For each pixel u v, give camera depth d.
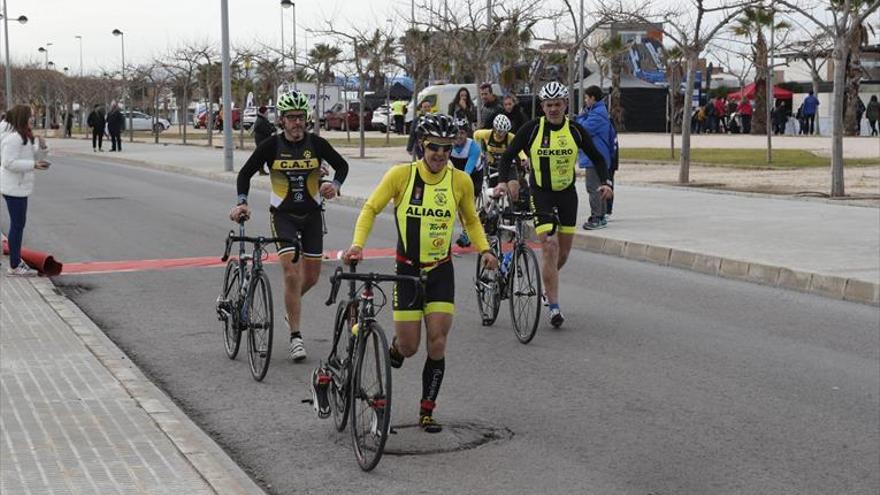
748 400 7.27
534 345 9.02
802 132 51.97
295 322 8.48
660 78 58.53
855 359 8.46
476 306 10.79
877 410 7.02
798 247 13.50
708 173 27.06
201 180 29.11
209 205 21.61
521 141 9.66
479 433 6.54
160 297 11.31
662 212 17.91
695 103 59.09
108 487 5.27
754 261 12.32
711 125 57.31
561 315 9.62
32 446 5.94
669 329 9.62
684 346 8.94
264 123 25.52
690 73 23.39
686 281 12.24
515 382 7.79
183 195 24.08
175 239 16.08
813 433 6.53
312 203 8.52
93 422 6.42
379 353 5.72
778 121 53.75
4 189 12.02
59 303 10.52
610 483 5.67
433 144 6.16
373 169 29.97
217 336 9.43
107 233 16.84
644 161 31.27
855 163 29.41
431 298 6.33
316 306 10.71
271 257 14.18
